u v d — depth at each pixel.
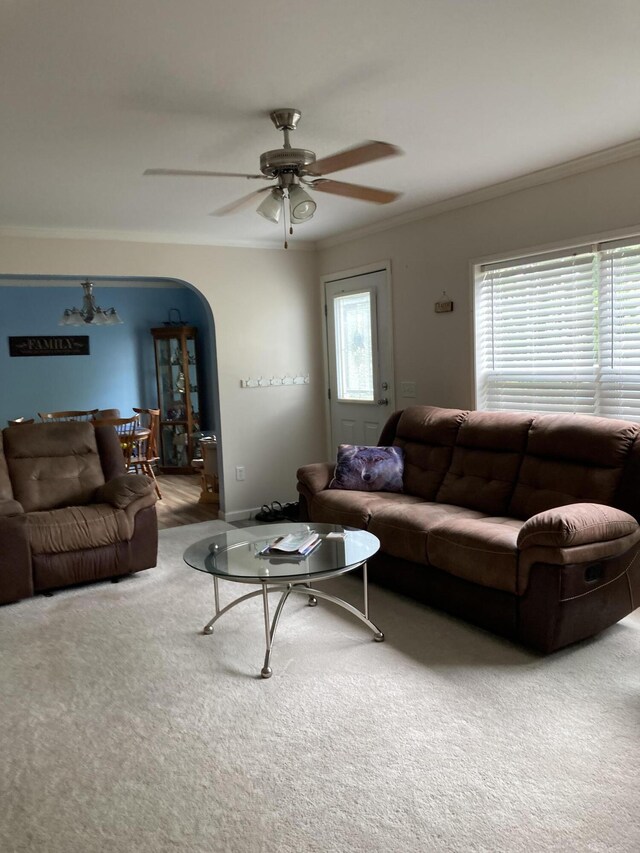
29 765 2.20
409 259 4.77
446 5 1.88
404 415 4.43
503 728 2.27
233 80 2.33
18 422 6.38
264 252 5.49
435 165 3.56
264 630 3.14
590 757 2.09
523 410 4.16
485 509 3.64
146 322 8.12
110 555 3.89
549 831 1.78
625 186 3.37
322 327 5.79
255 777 2.08
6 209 4.02
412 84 2.45
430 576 3.30
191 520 5.56
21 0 1.74
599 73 2.41
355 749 2.20
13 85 2.28
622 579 2.93
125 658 2.96
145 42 2.01
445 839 1.77
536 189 3.82
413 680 2.64
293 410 5.74
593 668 2.67
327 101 2.57
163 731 2.37
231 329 5.37
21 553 3.62
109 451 4.54
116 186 3.61
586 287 3.70
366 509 3.72
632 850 1.70
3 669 2.90
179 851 1.78
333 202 4.21
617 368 3.59
